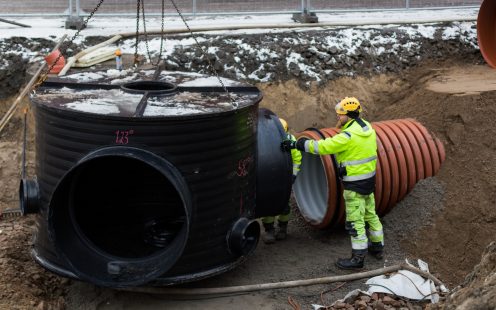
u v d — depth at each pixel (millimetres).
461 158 8211
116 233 6758
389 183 7820
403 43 11250
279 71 10281
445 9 13664
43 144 6086
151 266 5965
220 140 5949
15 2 13281
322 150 6895
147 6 13297
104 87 6594
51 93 6352
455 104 8719
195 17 12391
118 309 6367
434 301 6484
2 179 8758
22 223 7785
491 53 10664
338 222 7875
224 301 6535
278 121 7117
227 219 6238
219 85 6719
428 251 7484
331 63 10578
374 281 6777
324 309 6340
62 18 12047
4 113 9477
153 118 5582
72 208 6137
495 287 4688
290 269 7234
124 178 6754
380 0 13477
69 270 6137
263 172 6777
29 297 6191
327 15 13141
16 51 9734
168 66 9836
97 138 5715
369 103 10492
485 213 7445
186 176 5840
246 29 11172
